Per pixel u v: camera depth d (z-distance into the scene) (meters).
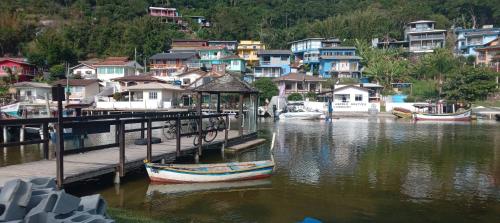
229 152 23.11
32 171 13.13
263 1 128.12
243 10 119.56
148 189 14.31
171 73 75.94
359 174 17.66
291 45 100.69
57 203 6.72
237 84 26.09
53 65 77.25
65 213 6.82
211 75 63.19
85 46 90.81
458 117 56.12
